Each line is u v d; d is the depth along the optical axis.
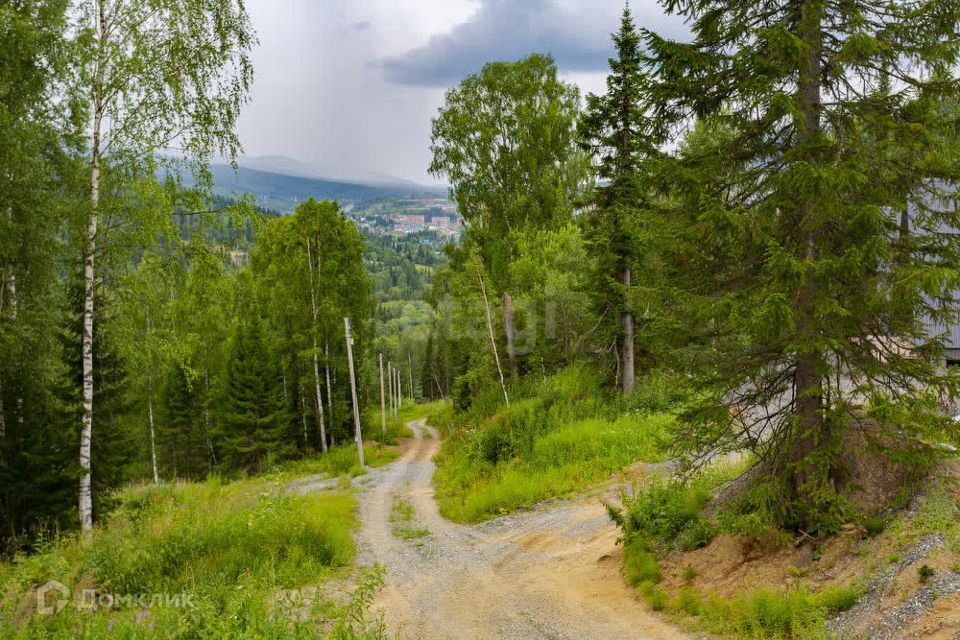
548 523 14.97
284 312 40.78
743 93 8.22
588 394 25.58
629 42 21.53
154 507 16.19
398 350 109.00
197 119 14.05
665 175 8.46
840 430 7.91
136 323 14.87
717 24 8.68
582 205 23.75
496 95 37.12
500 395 32.69
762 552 8.70
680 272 9.06
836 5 8.11
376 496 22.67
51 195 15.45
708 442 9.09
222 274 15.58
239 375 39.59
